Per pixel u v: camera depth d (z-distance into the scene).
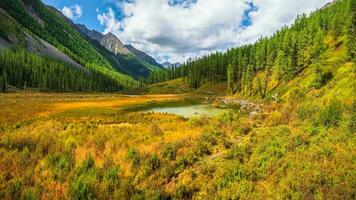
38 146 15.71
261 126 23.55
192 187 11.15
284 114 26.31
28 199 9.59
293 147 13.73
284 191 9.68
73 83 149.88
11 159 12.85
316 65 49.12
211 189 10.73
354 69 37.47
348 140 13.34
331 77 44.12
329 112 18.22
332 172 10.26
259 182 10.87
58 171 11.98
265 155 13.06
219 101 89.19
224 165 12.71
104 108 57.16
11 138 17.05
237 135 20.70
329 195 8.80
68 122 31.09
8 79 123.56
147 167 13.02
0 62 128.00
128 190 10.62
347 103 23.00
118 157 14.67
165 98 102.44
